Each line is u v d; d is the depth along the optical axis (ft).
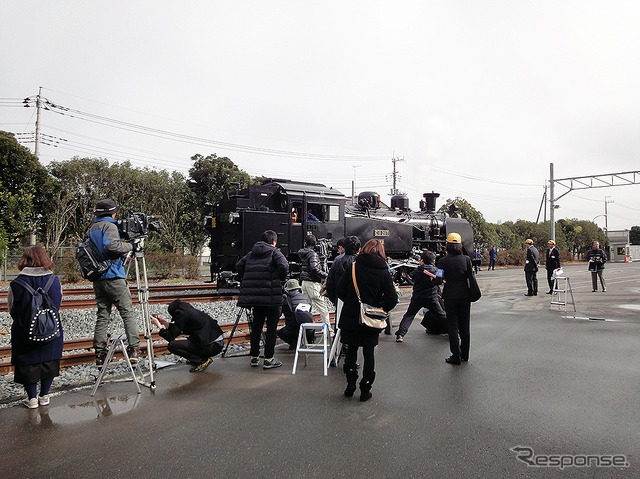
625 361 19.77
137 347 18.95
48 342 14.25
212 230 44.16
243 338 23.97
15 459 10.85
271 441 11.75
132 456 10.96
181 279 63.72
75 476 10.03
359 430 12.44
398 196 60.75
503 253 128.67
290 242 40.63
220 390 16.10
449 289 19.67
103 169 73.92
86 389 16.35
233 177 83.97
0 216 60.49
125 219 18.17
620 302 40.47
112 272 18.42
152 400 15.07
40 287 14.06
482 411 13.84
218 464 10.51
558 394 15.39
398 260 55.93
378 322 14.44
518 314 33.60
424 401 14.80
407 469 10.22
